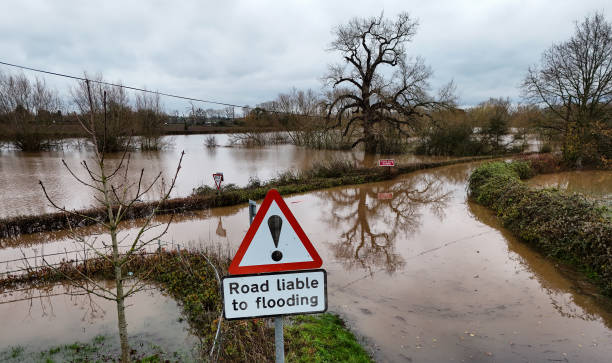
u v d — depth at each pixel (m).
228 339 5.44
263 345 5.25
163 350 6.09
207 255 8.96
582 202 9.62
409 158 36.06
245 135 54.53
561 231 9.23
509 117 42.47
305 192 20.03
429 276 8.60
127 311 7.45
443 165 31.11
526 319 6.55
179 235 12.34
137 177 24.72
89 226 13.34
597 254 8.02
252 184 19.73
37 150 40.81
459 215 14.63
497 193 14.89
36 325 7.08
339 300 7.51
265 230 2.57
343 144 44.62
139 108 43.91
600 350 5.57
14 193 19.02
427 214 14.98
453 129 37.97
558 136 29.62
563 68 26.41
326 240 11.70
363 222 13.91
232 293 2.59
